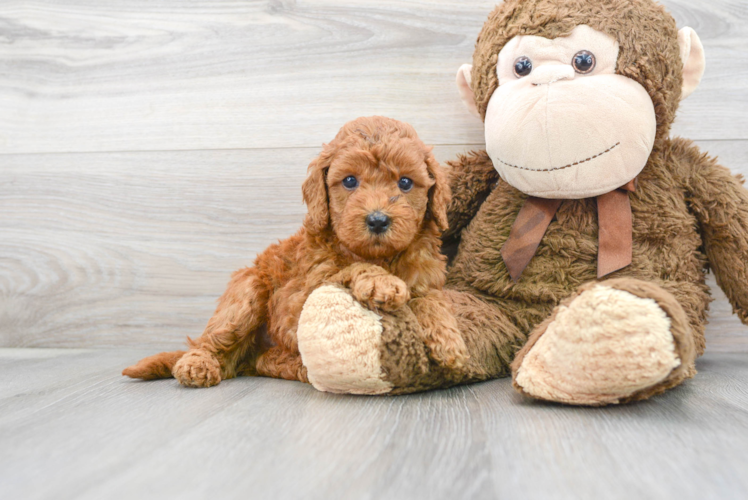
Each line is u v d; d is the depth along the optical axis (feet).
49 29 6.62
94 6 6.56
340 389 3.96
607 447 2.75
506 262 4.85
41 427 3.26
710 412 3.39
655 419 3.23
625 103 4.26
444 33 6.07
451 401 3.79
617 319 3.17
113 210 6.48
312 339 3.77
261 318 4.74
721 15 5.73
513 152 4.48
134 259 6.45
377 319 3.79
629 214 4.63
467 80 5.24
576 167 4.38
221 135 6.35
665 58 4.38
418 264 4.30
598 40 4.36
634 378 3.21
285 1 6.28
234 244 6.32
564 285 4.73
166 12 6.45
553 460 2.60
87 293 6.51
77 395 4.11
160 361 4.70
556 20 4.43
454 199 5.40
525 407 3.56
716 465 2.51
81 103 6.57
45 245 6.57
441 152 6.08
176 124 6.42
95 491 2.35
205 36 6.39
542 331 3.70
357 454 2.73
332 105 6.21
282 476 2.47
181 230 6.39
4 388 4.36
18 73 6.65
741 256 4.71
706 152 5.06
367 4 6.16
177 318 6.38
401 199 4.01
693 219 4.80
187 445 2.89
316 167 4.28
